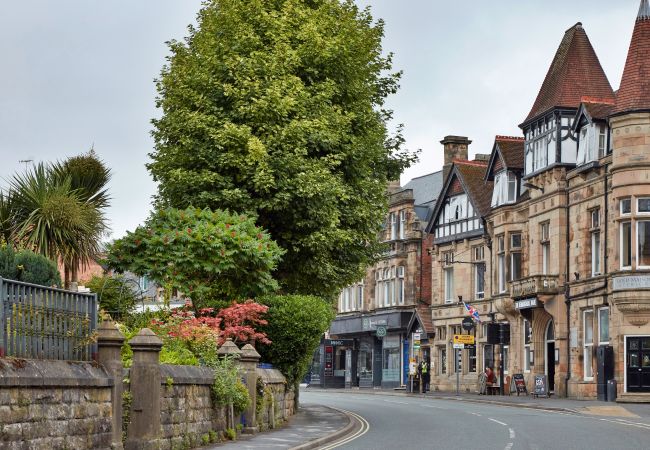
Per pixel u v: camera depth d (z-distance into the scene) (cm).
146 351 1634
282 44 2847
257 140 2689
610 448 1872
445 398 4591
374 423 2652
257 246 2359
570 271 4325
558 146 4394
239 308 2388
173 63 3042
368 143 3089
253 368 2220
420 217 6438
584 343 4206
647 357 3822
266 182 2716
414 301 6209
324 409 3316
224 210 2769
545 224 4575
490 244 5184
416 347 5912
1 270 1656
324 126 2814
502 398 4328
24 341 1320
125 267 2339
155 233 2359
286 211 2808
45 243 1933
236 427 2094
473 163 5722
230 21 2856
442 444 1959
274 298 2703
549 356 4575
